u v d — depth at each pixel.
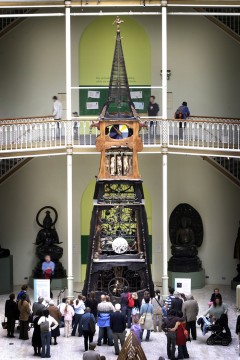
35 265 40.84
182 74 40.91
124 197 33.84
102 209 33.66
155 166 40.72
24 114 41.00
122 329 28.86
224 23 40.69
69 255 35.78
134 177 33.81
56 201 40.81
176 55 40.88
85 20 40.75
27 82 40.91
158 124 38.66
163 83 36.12
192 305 30.44
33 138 36.88
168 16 40.78
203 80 40.91
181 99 40.97
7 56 40.81
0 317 33.97
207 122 35.91
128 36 40.91
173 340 28.34
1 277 39.22
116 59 34.00
